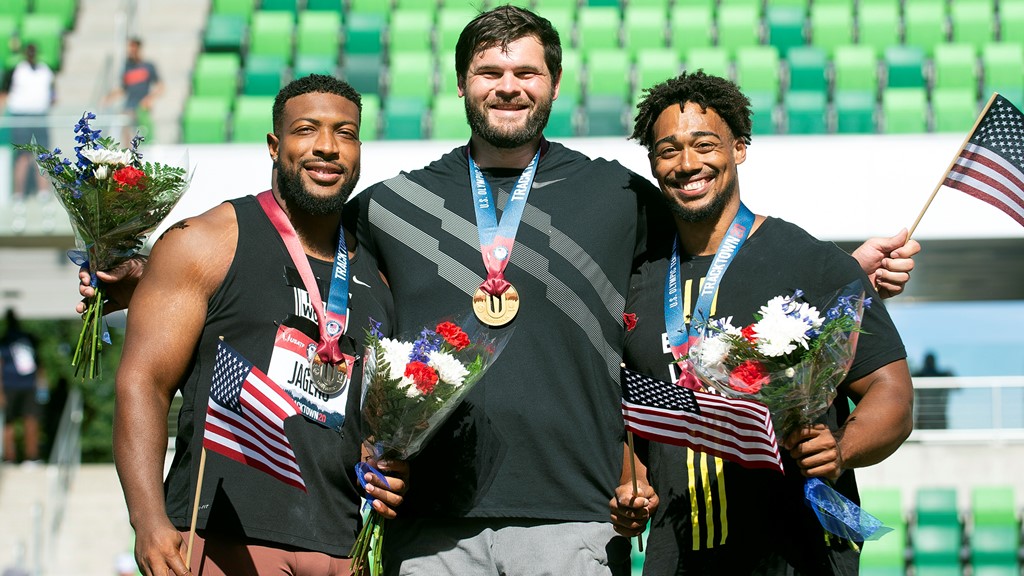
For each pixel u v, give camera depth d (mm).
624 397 3918
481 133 4359
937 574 10484
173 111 14875
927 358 12586
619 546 4227
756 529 4020
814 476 3859
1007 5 15406
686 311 4234
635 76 14719
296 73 14953
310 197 4102
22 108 12766
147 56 15719
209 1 16422
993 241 11633
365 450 4137
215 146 11836
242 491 3910
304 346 4055
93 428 21578
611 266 4328
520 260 4266
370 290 4305
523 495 4109
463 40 4449
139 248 4430
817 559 4027
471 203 4402
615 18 15422
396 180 4512
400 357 3896
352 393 4117
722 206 4254
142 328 3904
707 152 4211
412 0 16203
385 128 12648
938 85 14211
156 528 3633
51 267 13820
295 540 3918
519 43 4363
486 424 4137
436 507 4129
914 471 10805
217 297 3996
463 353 4004
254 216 4141
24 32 15734
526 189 4402
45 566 12031
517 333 4207
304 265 4125
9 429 13469
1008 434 10766
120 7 16469
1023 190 4660
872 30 15227
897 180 11578
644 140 4406
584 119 12938
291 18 15664
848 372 4094
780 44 15219
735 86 4316
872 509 10586
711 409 3830
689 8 15516
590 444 4191
